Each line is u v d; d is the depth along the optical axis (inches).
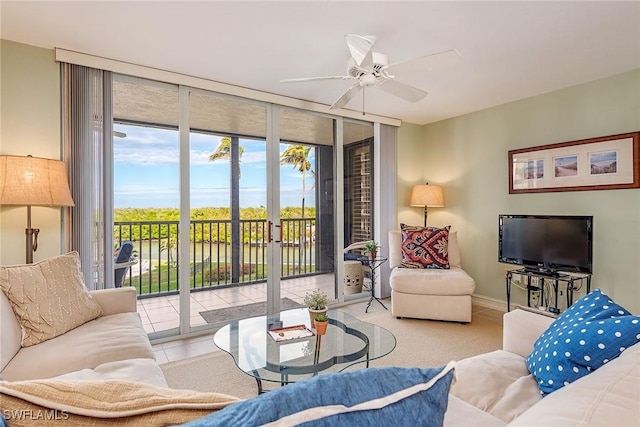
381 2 77.4
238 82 126.0
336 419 19.0
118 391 24.6
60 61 99.4
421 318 134.6
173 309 124.8
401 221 180.5
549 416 24.6
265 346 76.3
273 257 142.9
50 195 86.0
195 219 126.2
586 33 91.0
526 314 67.8
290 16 83.0
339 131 161.2
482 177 159.3
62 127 100.0
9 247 94.0
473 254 163.2
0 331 59.2
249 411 19.5
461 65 110.7
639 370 30.2
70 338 68.5
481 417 44.6
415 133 184.5
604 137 119.5
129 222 116.0
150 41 95.4
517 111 145.9
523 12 81.3
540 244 128.3
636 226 113.2
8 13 81.3
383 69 84.6
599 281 121.6
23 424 21.4
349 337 82.2
